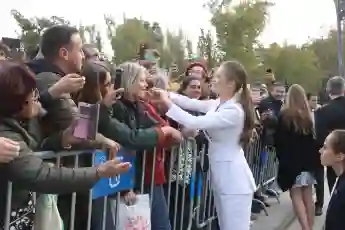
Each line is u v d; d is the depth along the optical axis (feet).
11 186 7.50
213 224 18.15
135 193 11.78
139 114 11.88
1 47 14.56
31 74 7.83
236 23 81.10
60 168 7.62
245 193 13.15
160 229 12.59
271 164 27.81
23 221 7.89
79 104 9.12
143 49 17.31
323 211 24.34
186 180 14.40
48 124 9.10
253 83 27.32
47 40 10.22
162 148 12.47
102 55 14.65
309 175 19.30
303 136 19.16
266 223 21.68
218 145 13.25
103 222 10.68
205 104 15.05
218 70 13.37
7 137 7.32
